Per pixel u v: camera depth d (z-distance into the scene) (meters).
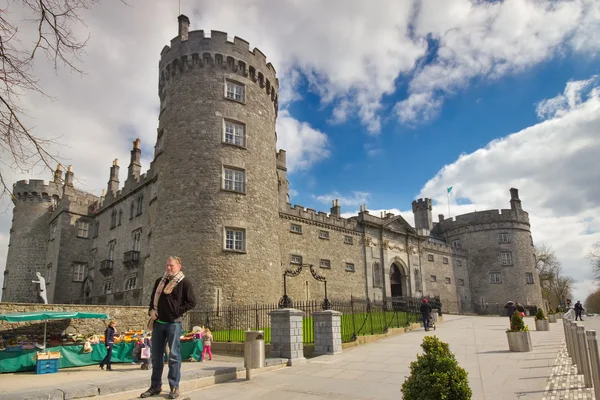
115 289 35.88
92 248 41.69
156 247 26.56
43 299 23.00
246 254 26.17
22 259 43.97
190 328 22.81
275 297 27.48
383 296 42.31
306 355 14.78
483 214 59.00
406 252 47.78
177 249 25.22
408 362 12.24
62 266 39.91
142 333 17.61
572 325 10.36
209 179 26.38
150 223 29.41
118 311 19.67
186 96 28.09
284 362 12.47
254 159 28.45
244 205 27.05
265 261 27.23
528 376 9.55
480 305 56.47
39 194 45.94
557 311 42.44
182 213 25.78
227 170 27.27
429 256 52.00
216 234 25.45
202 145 26.94
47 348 14.35
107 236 39.22
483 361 11.84
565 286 83.06
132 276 33.50
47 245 44.69
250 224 26.98
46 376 12.42
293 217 35.81
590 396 7.48
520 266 56.34
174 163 27.06
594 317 44.19
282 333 13.04
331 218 39.47
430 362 6.34
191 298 7.80
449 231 61.88
